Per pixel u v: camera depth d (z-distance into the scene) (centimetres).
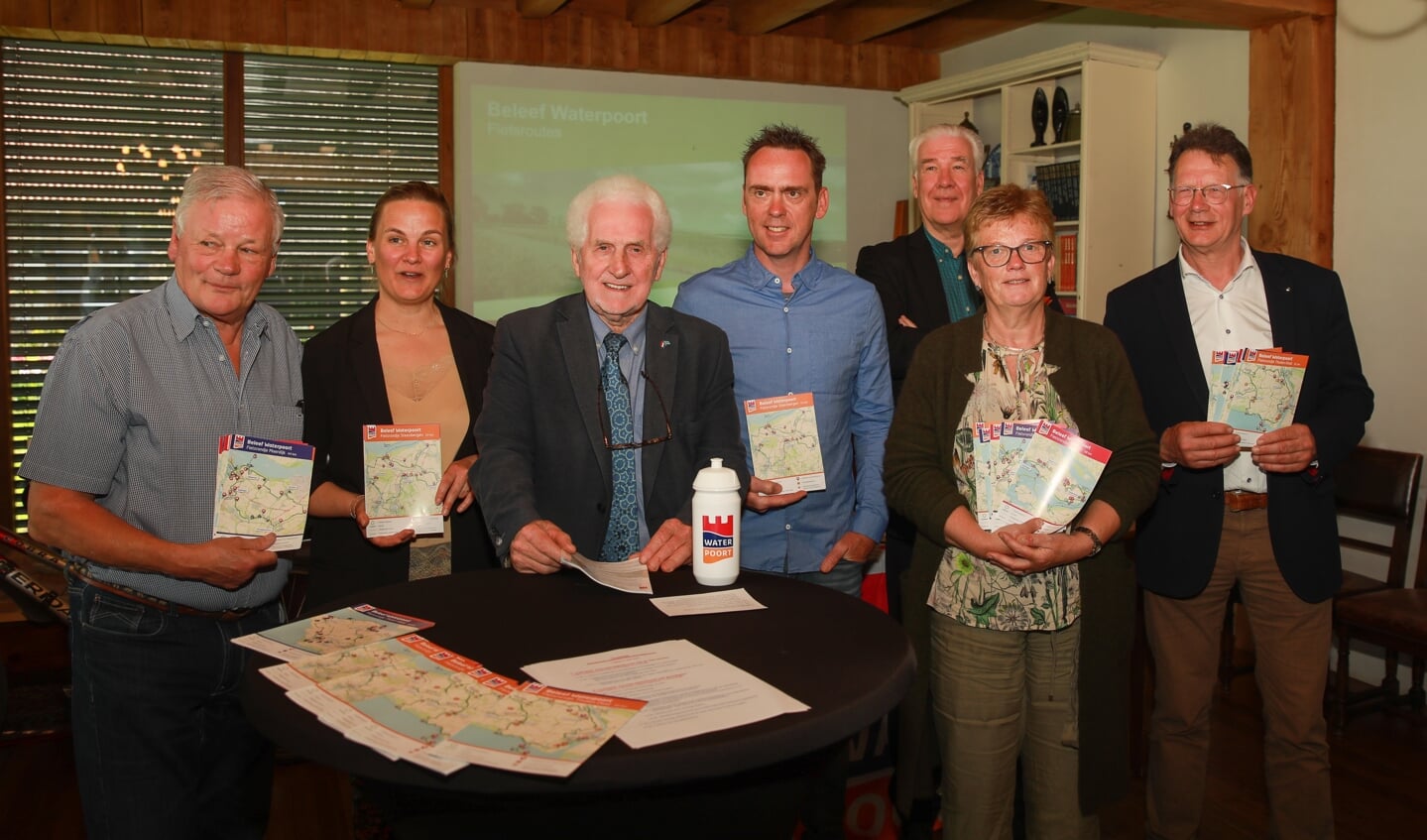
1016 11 532
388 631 137
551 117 516
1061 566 183
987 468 174
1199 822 234
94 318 169
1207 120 441
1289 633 219
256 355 184
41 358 464
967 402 190
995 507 173
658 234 178
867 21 536
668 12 487
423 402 217
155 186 475
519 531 163
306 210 501
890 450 196
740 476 180
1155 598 231
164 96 473
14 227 456
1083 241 449
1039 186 488
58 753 318
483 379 222
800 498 211
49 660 314
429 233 215
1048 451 172
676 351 185
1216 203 216
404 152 513
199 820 180
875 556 248
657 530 183
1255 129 406
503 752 101
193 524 172
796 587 161
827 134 576
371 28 483
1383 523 371
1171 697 228
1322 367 223
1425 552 343
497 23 504
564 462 179
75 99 461
